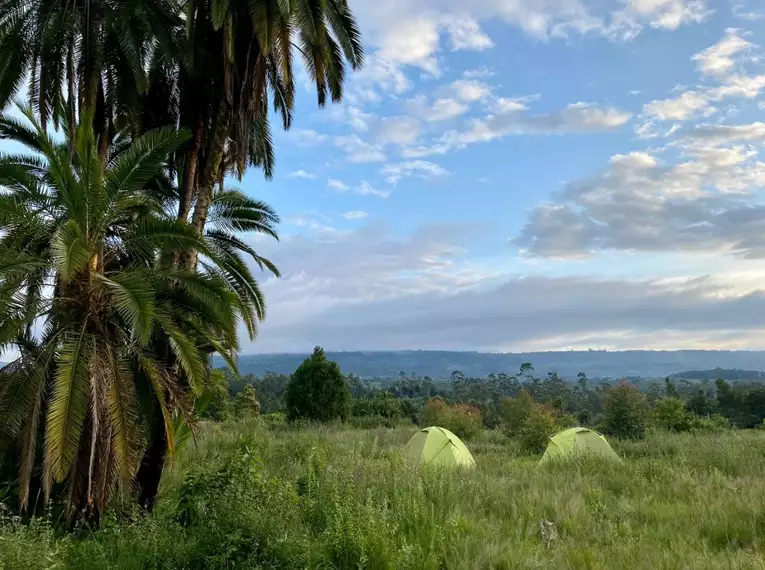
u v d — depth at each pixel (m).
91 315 8.58
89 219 8.73
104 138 12.52
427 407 30.39
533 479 10.72
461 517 7.41
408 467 9.88
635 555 6.17
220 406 29.84
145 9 11.23
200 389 8.96
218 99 11.73
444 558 5.99
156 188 12.97
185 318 9.66
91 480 8.19
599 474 11.52
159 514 7.39
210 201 12.07
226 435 17.84
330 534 6.11
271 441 16.77
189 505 7.56
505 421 29.30
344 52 12.36
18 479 8.46
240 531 6.10
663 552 6.23
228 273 12.32
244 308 12.17
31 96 11.73
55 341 8.42
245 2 11.06
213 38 11.64
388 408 35.25
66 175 8.49
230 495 7.07
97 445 8.33
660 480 10.75
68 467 7.42
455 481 9.54
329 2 11.70
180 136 9.13
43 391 8.16
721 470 12.24
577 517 7.90
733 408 44.38
